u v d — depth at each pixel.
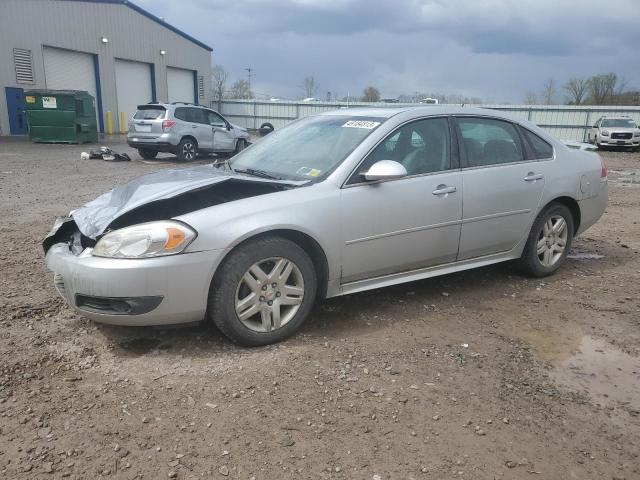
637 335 3.93
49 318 3.91
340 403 2.94
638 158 22.70
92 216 3.63
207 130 17.69
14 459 2.43
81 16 29.11
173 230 3.22
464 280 5.02
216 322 3.43
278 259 3.52
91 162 16.14
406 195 3.99
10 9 25.30
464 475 2.42
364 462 2.48
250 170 4.29
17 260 5.36
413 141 4.19
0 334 3.63
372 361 3.41
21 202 8.88
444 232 4.24
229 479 2.35
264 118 41.12
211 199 4.00
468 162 4.42
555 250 5.13
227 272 3.35
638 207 9.52
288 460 2.48
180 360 3.35
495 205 4.51
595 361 3.54
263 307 3.52
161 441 2.59
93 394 2.96
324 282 3.80
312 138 4.38
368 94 43.31
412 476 2.40
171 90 37.19
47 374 3.15
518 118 4.93
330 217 3.66
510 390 3.14
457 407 2.94
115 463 2.43
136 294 3.18
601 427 2.82
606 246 6.47
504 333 3.91
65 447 2.52
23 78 26.25
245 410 2.85
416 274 4.25
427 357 3.49
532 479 2.41
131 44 32.78
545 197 4.86
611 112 33.25
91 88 30.61
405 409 2.90
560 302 4.53
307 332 3.81
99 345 3.52
